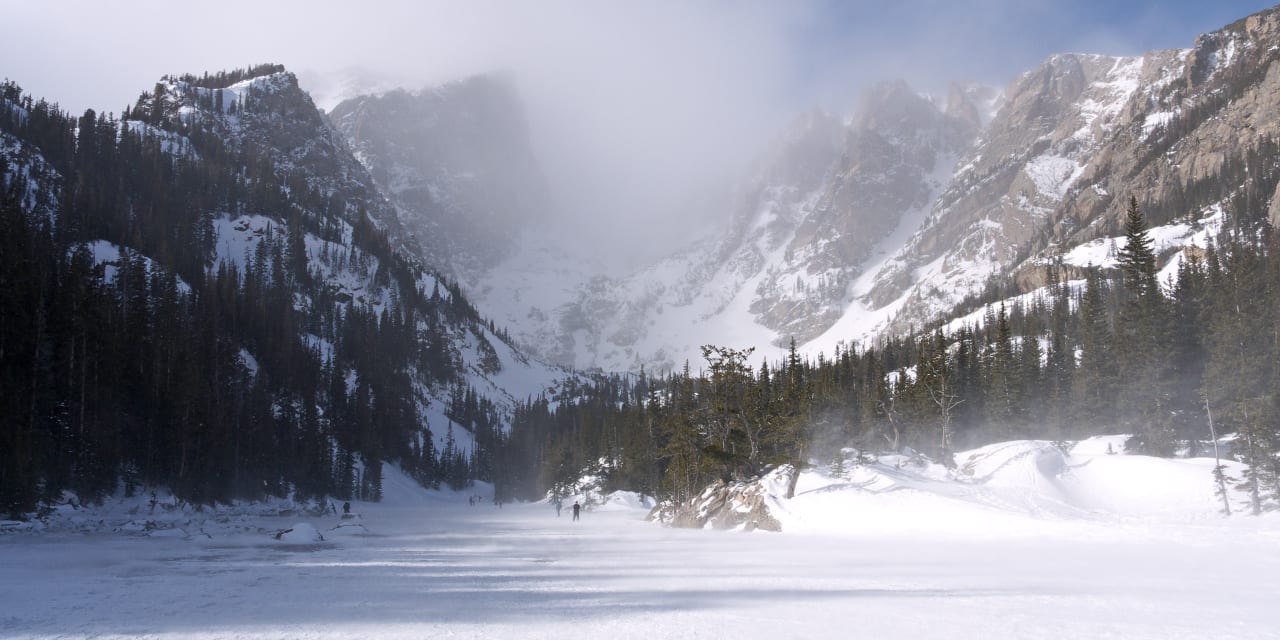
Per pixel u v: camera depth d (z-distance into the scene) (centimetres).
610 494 11338
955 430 9812
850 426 9219
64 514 5622
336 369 16750
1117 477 5331
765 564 2959
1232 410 6125
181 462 7669
